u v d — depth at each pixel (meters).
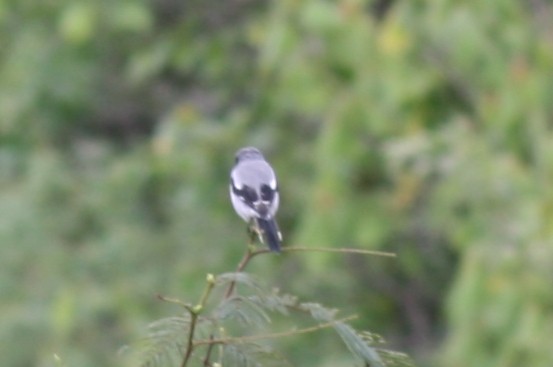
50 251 16.70
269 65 14.47
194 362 5.09
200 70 19.58
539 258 12.01
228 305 4.71
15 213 16.78
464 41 13.04
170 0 19.42
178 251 16.86
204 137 16.97
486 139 13.07
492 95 13.09
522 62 13.02
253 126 17.25
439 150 13.23
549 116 13.23
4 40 18.88
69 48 18.72
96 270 16.77
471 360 11.95
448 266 17.08
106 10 17.69
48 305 16.09
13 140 18.55
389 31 13.55
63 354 15.58
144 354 4.75
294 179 17.00
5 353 15.69
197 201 16.88
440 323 17.55
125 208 17.72
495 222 12.47
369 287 17.44
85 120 19.45
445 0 13.19
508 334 11.90
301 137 17.25
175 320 4.78
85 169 18.42
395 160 13.46
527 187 12.59
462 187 12.86
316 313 4.73
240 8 19.34
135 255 16.84
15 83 18.58
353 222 14.26
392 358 4.78
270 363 4.84
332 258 14.27
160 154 16.94
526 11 14.73
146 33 19.23
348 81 14.12
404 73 13.59
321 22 13.76
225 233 16.81
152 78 19.94
